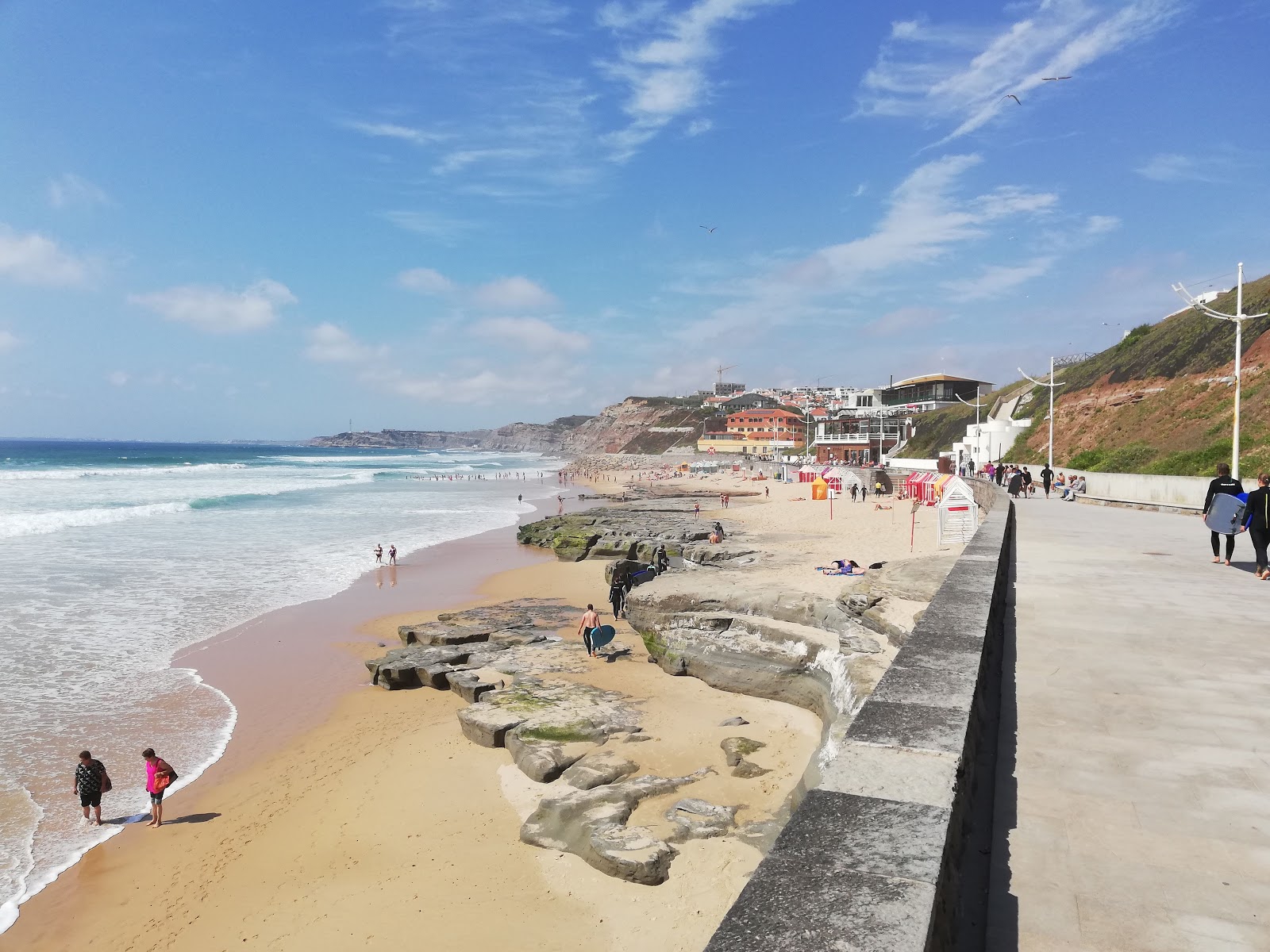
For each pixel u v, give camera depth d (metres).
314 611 27.12
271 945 9.80
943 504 26.81
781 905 2.39
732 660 17.67
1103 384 62.28
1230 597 11.05
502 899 10.47
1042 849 4.22
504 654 20.92
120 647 22.11
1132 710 6.37
